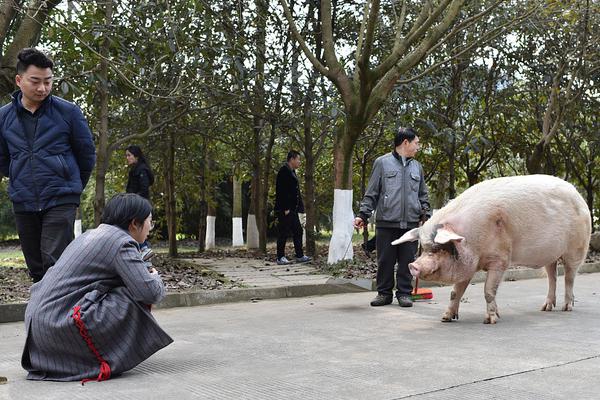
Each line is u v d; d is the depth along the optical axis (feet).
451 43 47.03
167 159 54.34
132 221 15.12
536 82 51.47
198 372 14.78
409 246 26.07
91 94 38.60
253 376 14.33
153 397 12.66
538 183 22.38
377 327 20.97
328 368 15.03
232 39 38.73
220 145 62.85
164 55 36.09
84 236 14.88
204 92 40.11
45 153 18.45
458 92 50.21
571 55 46.21
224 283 31.91
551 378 13.88
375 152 60.75
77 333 13.89
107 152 37.58
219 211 97.60
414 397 12.46
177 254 51.96
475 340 18.44
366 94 36.55
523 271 37.32
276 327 21.17
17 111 18.53
